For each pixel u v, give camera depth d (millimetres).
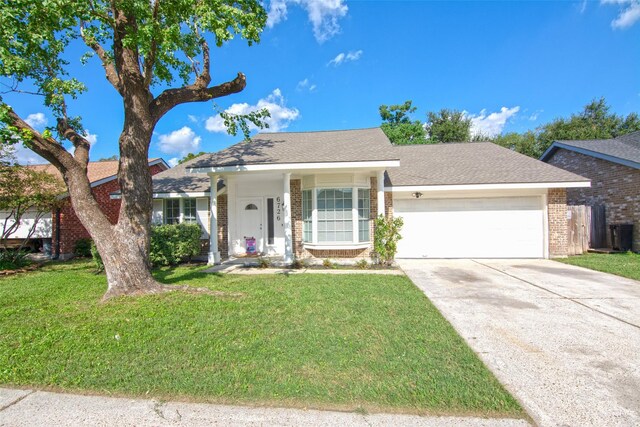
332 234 10969
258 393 2992
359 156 9875
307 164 9695
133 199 6527
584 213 12242
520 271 9109
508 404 2805
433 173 11984
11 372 3406
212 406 2834
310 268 10109
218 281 7938
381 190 10391
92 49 7121
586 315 5188
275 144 12273
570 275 8422
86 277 8867
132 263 6395
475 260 11273
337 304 5781
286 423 2600
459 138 31781
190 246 10875
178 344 4039
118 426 2602
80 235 14445
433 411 2732
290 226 10445
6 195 10555
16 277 9203
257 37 6590
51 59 6969
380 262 10445
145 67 6656
